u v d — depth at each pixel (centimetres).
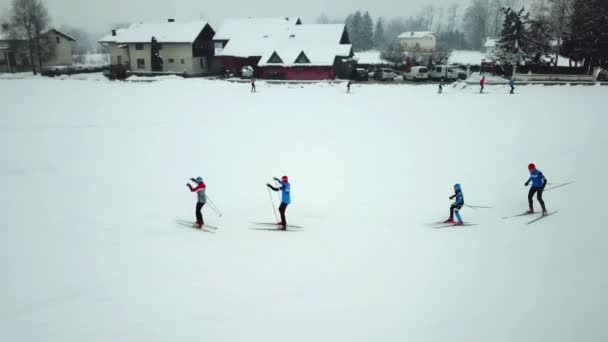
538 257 882
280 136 2156
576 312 680
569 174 1470
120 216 1130
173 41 5725
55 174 1503
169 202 1261
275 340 624
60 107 2892
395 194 1350
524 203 1239
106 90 3872
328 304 721
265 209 1222
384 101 3375
